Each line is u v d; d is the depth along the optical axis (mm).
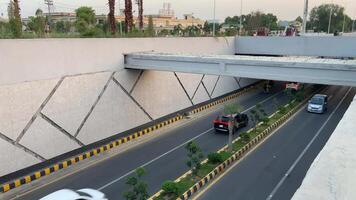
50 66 18297
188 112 30219
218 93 36500
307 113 30828
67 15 78312
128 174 16922
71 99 19547
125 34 25422
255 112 24797
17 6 22469
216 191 14891
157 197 14102
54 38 18547
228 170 17281
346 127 8422
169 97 28281
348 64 16609
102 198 12234
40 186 15648
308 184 5211
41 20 24734
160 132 24578
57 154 18938
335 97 38875
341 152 6656
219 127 23828
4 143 16094
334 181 5309
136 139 22859
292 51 37219
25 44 16922
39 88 17625
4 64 16000
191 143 16422
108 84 22062
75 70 19797
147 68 22797
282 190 14969
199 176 16109
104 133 22062
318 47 35719
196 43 31891
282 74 18656
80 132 20297
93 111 21109
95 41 20969
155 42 26359
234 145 20703
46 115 18125
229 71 20250
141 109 25188
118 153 20125
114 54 22500
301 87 39188
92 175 16891
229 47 38906
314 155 19516
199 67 21125
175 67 21938
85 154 19281
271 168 17547
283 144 21656
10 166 16438
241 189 15086
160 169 17500
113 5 27266
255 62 19219
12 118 16391
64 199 10781
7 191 15102
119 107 23094
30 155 17406
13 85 16344
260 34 48781
